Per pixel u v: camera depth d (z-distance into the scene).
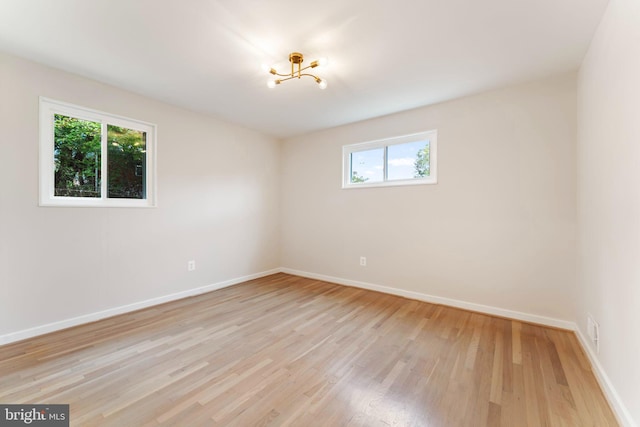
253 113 3.53
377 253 3.70
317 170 4.34
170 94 2.96
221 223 3.83
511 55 2.20
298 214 4.58
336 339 2.32
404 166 3.54
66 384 1.69
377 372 1.85
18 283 2.26
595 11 1.69
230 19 1.78
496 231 2.83
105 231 2.75
